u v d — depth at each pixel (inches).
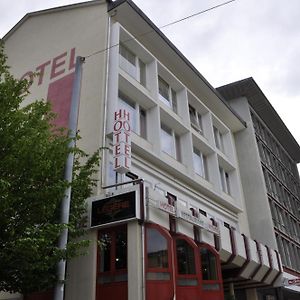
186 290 513.3
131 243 475.8
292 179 1705.2
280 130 1600.6
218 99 1054.4
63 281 348.5
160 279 470.9
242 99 1326.3
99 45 718.5
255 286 924.0
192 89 991.0
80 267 499.5
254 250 802.2
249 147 1227.2
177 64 911.0
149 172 679.1
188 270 535.5
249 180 1181.7
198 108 976.9
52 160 369.4
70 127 412.2
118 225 500.1
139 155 666.2
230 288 840.3
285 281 913.5
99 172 560.7
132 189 503.2
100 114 620.1
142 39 824.9
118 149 555.8
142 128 733.3
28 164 347.9
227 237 705.6
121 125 570.9
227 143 1077.8
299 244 1382.9
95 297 476.1
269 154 1437.0
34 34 892.6
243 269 753.6
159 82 850.1
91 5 798.5
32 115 404.8
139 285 447.8
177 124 814.5
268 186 1257.4
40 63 823.1
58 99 713.6
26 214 356.8
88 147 600.4
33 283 391.2
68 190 380.8
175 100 884.0
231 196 1009.5
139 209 489.4
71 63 747.4
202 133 960.9
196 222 591.8
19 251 330.3
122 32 734.5
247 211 1143.6
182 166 789.2
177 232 546.0
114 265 484.4
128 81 690.2
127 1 734.5
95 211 517.0
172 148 805.2
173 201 563.8
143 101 739.4
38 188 363.3
